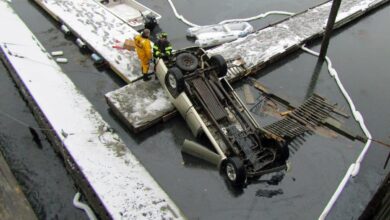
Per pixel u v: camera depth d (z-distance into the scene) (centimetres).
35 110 750
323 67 952
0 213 527
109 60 888
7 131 748
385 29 1130
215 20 1140
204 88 713
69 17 1050
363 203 619
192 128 715
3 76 888
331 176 666
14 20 1045
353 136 739
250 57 923
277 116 796
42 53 918
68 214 600
